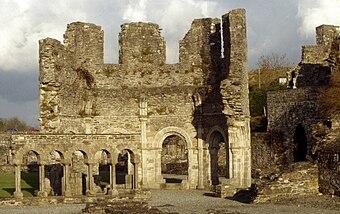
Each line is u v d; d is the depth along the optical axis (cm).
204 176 5072
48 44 4706
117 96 5200
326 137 3916
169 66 5272
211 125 5031
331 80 4797
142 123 5172
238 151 4703
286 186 3722
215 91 4988
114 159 4416
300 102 5941
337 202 3425
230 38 4706
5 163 7606
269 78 9406
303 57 6775
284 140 6116
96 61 5244
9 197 4025
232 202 3875
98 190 4666
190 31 5253
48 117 4678
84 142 4338
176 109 5166
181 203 3900
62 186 4409
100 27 5300
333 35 7244
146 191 4291
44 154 4175
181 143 7362
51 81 4694
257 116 7181
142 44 5316
